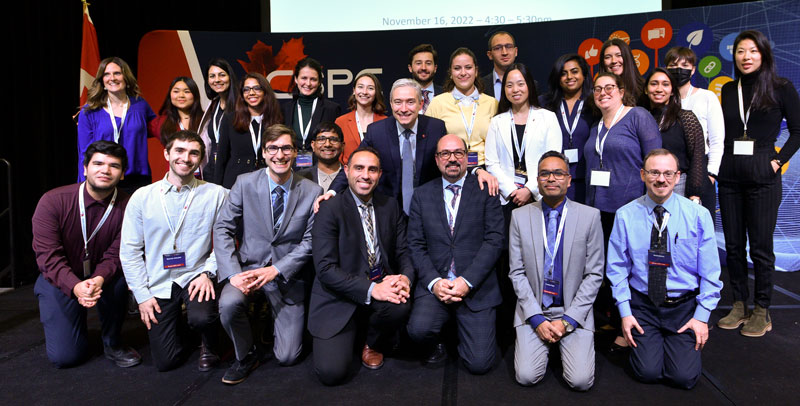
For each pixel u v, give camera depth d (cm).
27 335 295
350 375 235
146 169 343
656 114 276
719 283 214
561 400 207
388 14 517
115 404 208
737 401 203
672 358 215
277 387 223
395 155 268
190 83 345
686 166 271
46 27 489
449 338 281
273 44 498
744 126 284
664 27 436
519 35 470
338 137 283
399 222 253
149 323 236
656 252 219
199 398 213
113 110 334
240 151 311
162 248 241
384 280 230
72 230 243
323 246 231
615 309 268
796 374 225
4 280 431
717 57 425
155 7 521
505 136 286
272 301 246
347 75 496
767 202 275
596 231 228
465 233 243
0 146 473
